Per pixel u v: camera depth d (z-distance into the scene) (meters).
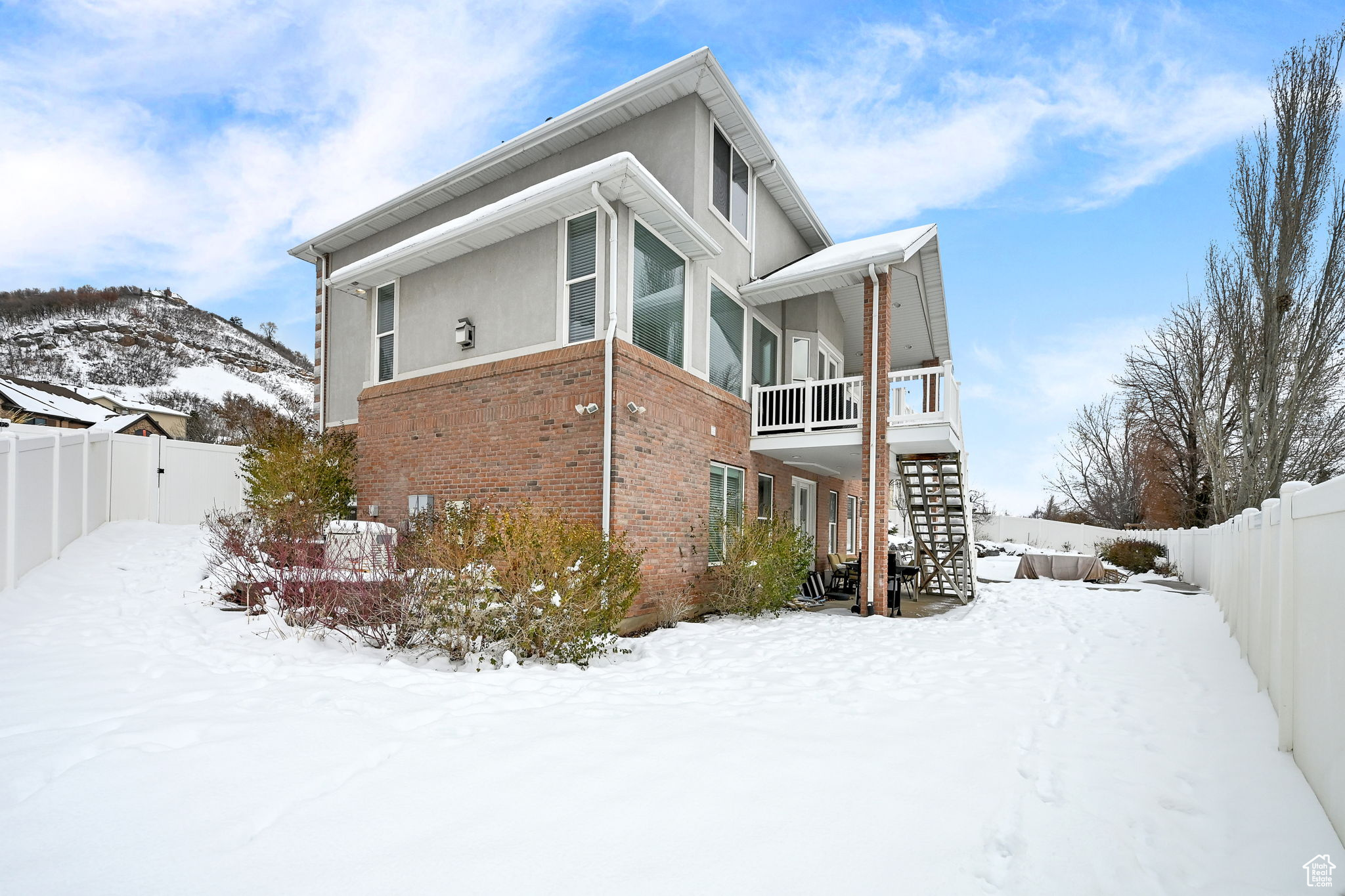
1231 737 4.13
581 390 8.50
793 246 14.73
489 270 9.83
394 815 2.84
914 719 4.43
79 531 10.20
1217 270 17.89
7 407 34.44
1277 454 15.73
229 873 2.39
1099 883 2.49
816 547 15.61
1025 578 17.45
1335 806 2.95
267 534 8.49
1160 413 24.92
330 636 6.60
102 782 3.09
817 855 2.60
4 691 4.55
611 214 8.25
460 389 9.84
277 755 3.46
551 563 6.44
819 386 11.84
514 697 4.81
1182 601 12.00
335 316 14.80
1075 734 4.18
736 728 4.13
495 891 2.31
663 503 9.20
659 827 2.78
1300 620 3.72
